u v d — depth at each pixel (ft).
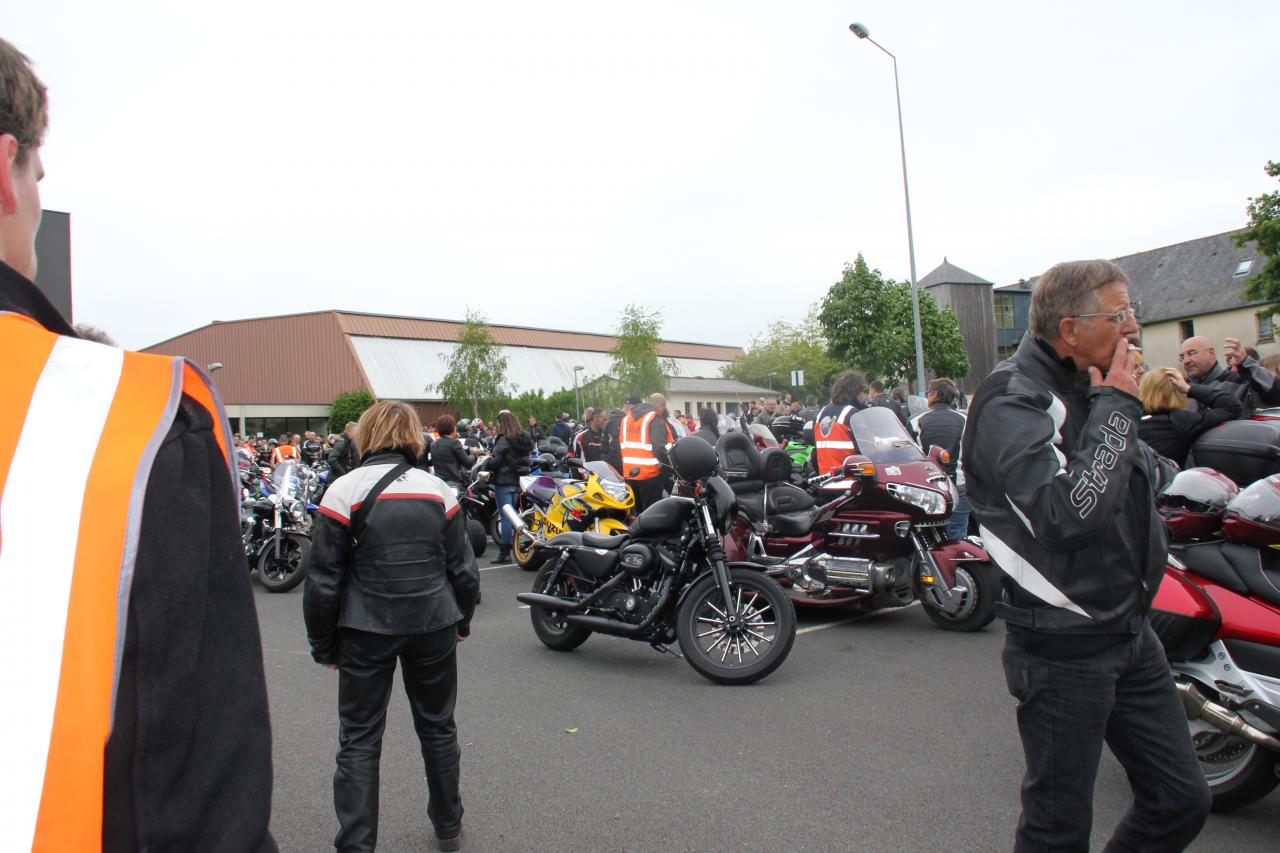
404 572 10.82
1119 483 6.68
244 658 3.21
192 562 3.03
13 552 2.76
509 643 22.33
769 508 24.21
